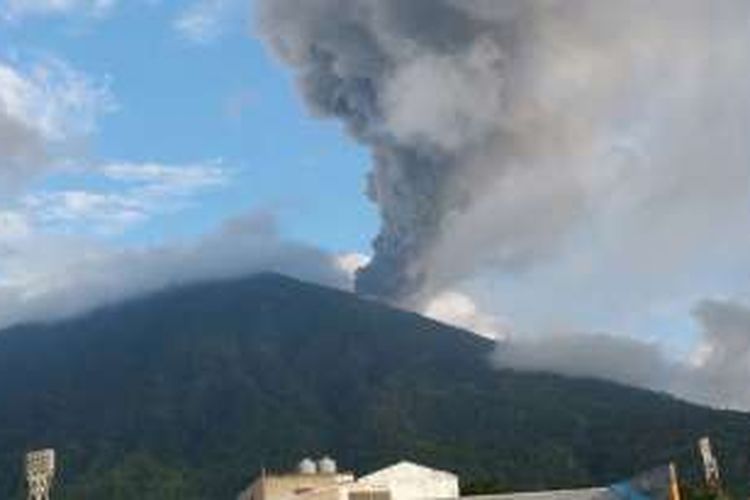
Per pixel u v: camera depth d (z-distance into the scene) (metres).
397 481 150.00
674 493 78.44
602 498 99.50
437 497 149.75
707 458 174.12
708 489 167.75
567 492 104.12
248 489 170.25
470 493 178.12
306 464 165.38
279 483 157.75
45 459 113.00
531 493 107.50
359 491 148.12
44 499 113.31
